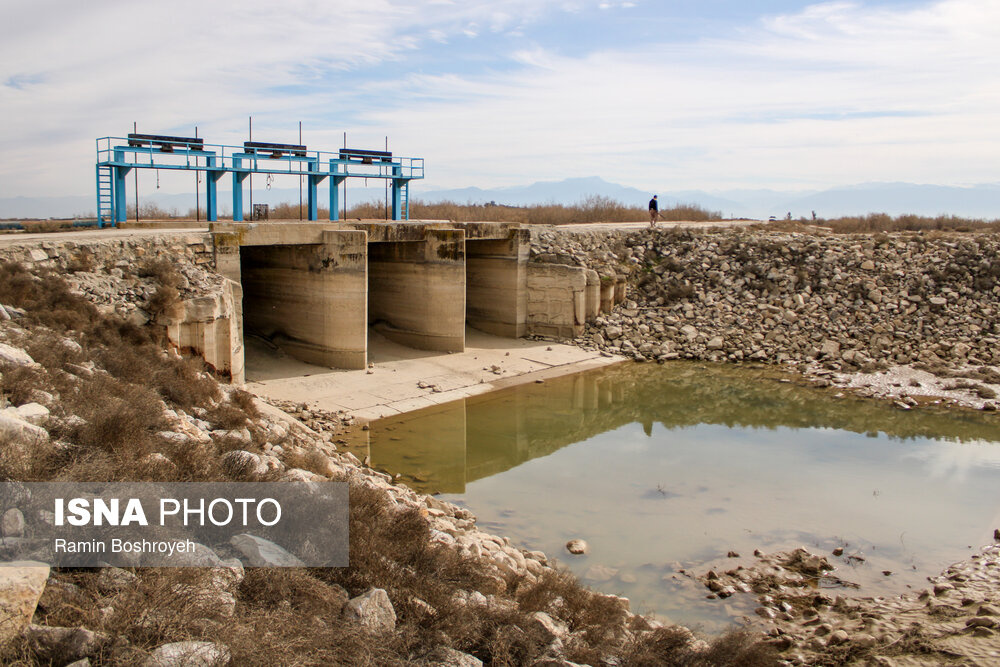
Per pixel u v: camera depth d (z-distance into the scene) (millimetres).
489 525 17750
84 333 17781
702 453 23719
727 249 42281
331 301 30125
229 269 26188
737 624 13461
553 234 41562
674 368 34875
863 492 20266
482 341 38562
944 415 27891
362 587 9984
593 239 42719
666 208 63906
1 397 11070
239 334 25516
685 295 40125
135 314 20797
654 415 28141
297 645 7887
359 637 8469
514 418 27312
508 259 39000
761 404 29469
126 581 7949
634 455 23547
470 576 11656
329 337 30547
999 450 23938
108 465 10000
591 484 20828
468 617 9766
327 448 21109
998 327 34500
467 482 20812
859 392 30844
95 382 14031
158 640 7234
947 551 16656
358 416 26031
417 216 52844
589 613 11609
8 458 8914
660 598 14445
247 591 8859
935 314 35969
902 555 16453
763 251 41531
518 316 39156
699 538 17250
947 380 31547
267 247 32156
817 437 25438
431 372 32125
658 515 18625
